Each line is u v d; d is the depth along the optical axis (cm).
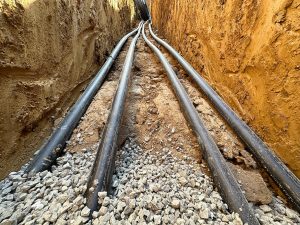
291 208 163
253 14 236
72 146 223
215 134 247
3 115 168
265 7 215
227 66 301
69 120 247
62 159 201
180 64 456
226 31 301
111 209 139
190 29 489
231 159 212
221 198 159
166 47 601
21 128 189
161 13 1089
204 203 150
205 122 270
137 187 165
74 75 321
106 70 410
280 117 194
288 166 185
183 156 221
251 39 241
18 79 187
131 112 297
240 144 232
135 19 1797
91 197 144
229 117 256
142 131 261
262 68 220
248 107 250
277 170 179
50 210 136
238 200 149
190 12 498
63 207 137
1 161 164
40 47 222
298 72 172
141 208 141
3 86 169
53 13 251
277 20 194
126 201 147
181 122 273
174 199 150
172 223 133
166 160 214
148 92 362
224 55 308
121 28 912
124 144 239
